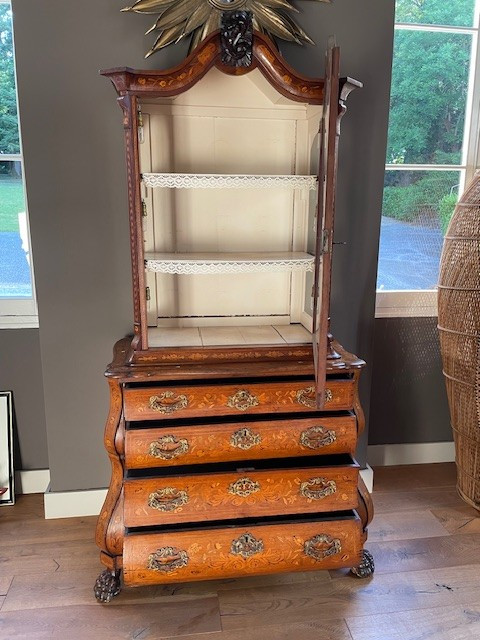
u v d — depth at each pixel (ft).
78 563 5.80
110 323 6.31
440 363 7.72
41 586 5.46
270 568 5.18
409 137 7.16
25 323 6.68
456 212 6.40
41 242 5.97
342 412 5.33
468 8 6.90
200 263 5.23
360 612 5.16
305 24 5.87
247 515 5.13
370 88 6.14
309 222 5.97
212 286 6.18
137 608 5.20
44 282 6.07
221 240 6.14
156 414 4.97
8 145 6.45
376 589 5.47
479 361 6.25
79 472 6.62
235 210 6.08
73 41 5.56
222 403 5.05
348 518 5.27
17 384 6.81
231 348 5.27
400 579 5.62
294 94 4.77
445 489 7.31
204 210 6.03
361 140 6.26
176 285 6.12
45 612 5.12
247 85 5.71
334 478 5.21
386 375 7.61
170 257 5.60
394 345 7.53
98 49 5.62
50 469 6.56
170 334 5.83
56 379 6.34
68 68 5.61
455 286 6.28
